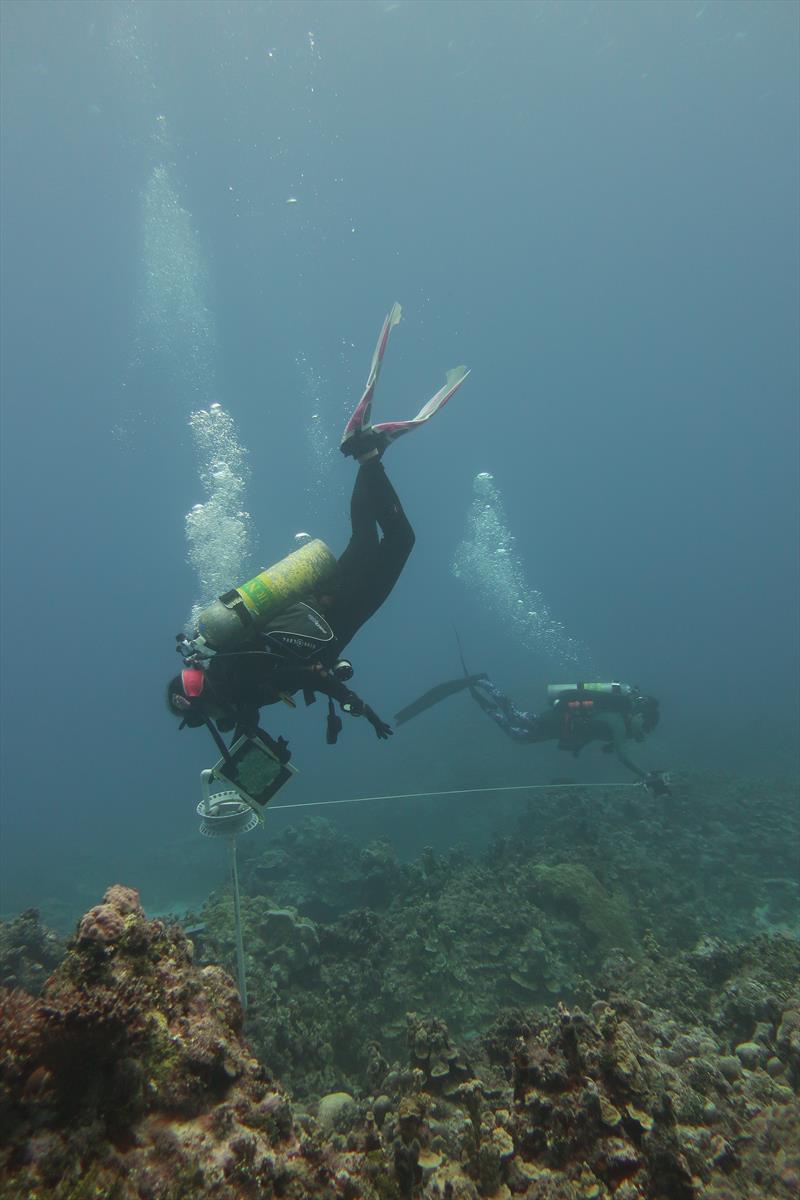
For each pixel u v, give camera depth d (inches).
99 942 70.6
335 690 130.8
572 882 301.6
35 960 207.6
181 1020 73.0
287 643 128.6
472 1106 103.1
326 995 209.2
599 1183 77.1
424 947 243.1
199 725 138.9
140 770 2116.1
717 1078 103.1
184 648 132.0
